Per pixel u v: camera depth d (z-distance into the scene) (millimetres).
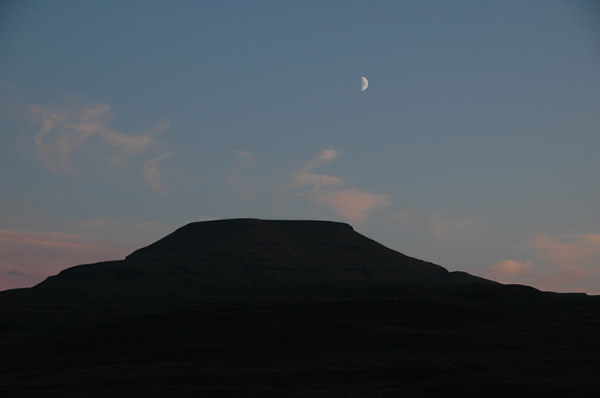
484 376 80625
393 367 84250
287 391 76188
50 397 78438
